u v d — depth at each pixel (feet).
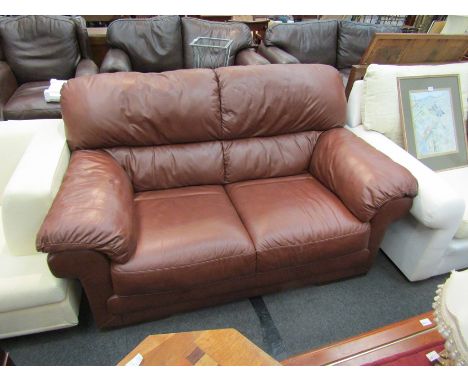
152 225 4.39
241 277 4.50
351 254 4.89
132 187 5.16
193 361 2.82
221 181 5.65
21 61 8.09
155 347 2.91
